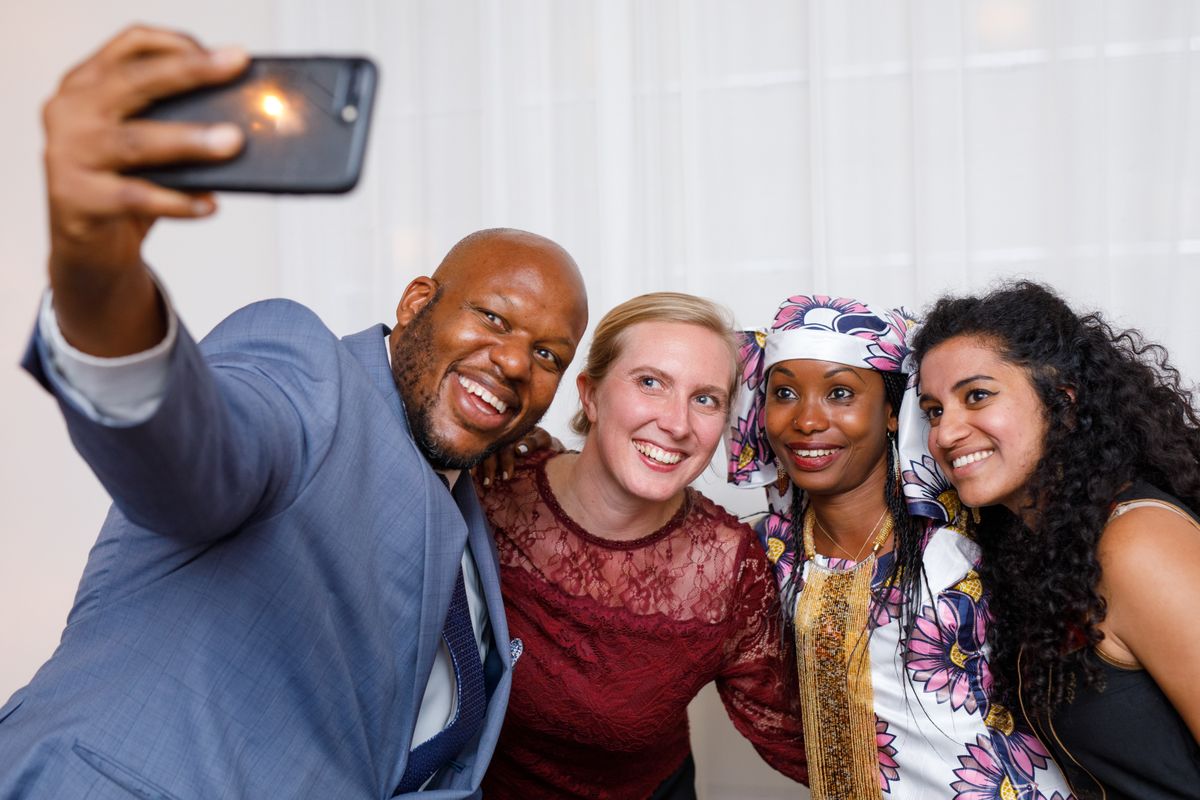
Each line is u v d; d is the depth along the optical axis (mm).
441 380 1174
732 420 1622
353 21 2408
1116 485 1250
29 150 2521
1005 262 2053
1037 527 1300
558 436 2229
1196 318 1978
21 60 2521
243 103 557
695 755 2166
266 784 920
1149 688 1203
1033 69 2037
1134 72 1995
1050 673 1250
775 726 1615
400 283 2396
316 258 2420
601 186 2244
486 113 2318
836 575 1528
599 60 2254
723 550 1556
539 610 1509
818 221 2111
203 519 718
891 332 1502
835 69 2145
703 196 2225
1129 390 1272
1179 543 1176
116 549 982
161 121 555
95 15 2502
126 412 614
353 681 1001
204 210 525
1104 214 1980
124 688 898
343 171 551
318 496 931
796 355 1499
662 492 1454
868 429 1493
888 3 2121
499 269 1184
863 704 1474
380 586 1022
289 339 988
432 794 1080
